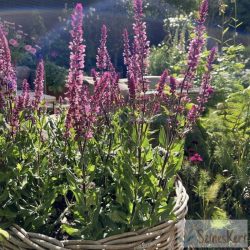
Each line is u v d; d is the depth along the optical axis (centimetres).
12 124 192
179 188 200
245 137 377
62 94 712
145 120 192
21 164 187
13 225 171
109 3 1080
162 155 221
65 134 197
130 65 194
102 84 175
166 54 774
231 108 389
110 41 1061
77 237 180
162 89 192
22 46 739
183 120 197
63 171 194
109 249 159
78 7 166
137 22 182
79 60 170
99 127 211
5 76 190
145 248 165
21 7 998
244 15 1363
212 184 311
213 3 996
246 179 324
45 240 159
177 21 882
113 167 197
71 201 197
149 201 191
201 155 357
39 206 178
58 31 973
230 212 310
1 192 183
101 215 177
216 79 430
